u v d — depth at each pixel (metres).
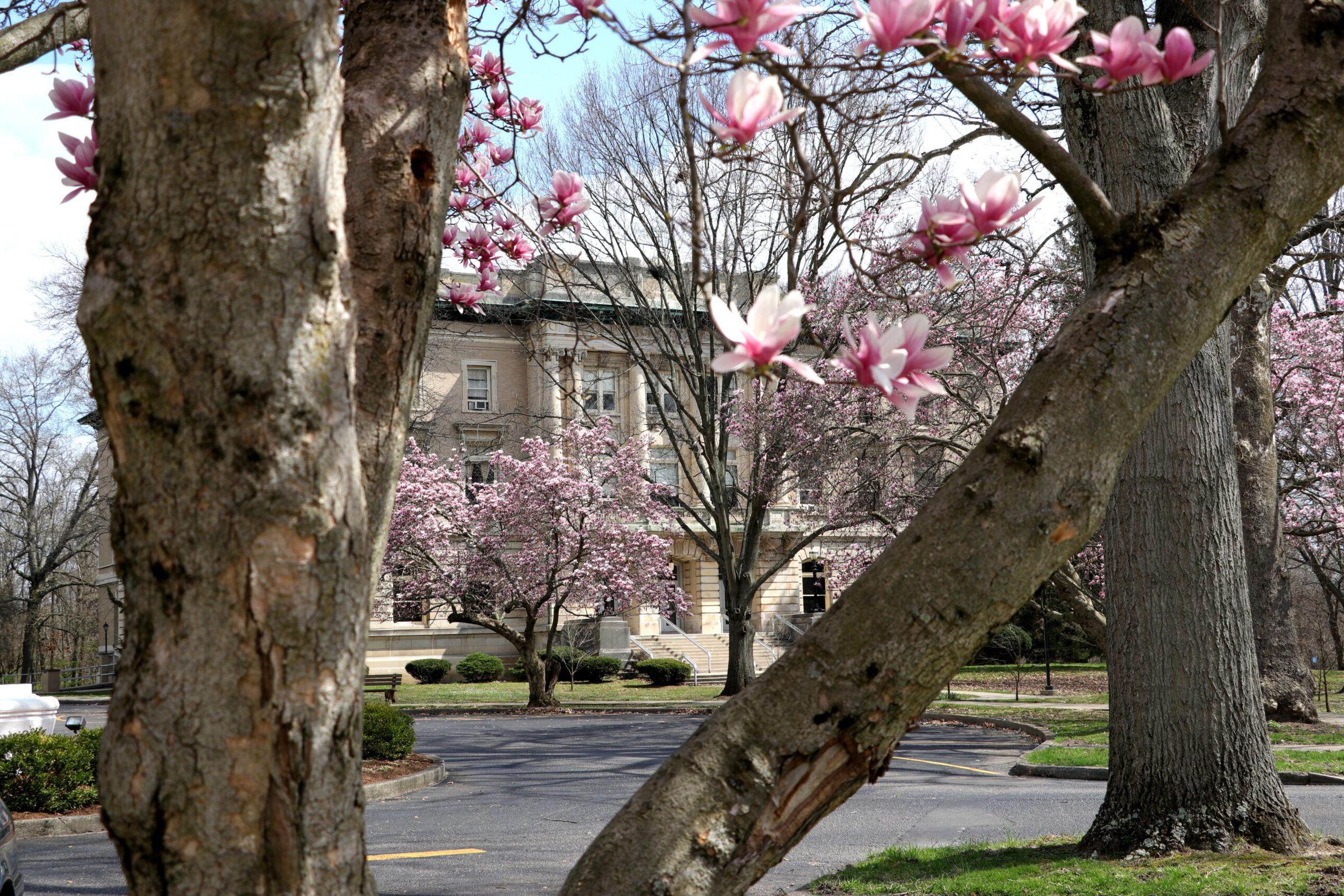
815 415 23.45
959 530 1.62
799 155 1.87
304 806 1.51
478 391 44.06
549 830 9.73
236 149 1.52
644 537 30.97
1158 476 7.29
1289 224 1.90
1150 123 7.09
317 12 1.58
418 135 2.12
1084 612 13.00
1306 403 23.45
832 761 1.60
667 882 1.54
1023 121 1.86
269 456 1.51
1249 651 7.17
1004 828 9.22
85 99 2.24
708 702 28.77
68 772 10.09
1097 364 1.70
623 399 44.53
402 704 29.48
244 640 1.49
